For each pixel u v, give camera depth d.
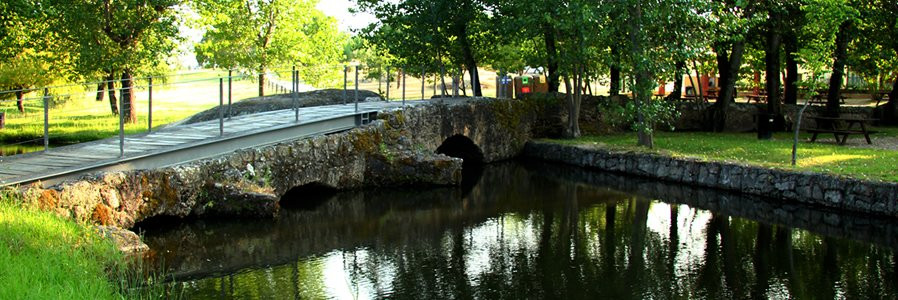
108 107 30.09
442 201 16.83
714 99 35.09
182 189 13.27
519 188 18.61
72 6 26.05
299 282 10.33
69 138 23.31
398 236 13.40
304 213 15.22
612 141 23.47
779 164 16.58
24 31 27.56
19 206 10.21
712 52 30.70
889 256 11.82
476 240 13.11
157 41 27.03
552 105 25.64
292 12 32.88
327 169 16.91
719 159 17.89
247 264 11.27
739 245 12.62
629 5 19.95
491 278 10.66
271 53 32.28
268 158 15.20
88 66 25.94
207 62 33.88
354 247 12.55
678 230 13.79
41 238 9.02
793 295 9.85
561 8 21.08
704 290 10.10
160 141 14.38
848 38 24.55
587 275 10.86
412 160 18.39
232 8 31.45
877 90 35.97
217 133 15.26
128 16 26.17
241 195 14.05
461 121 22.31
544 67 25.80
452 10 25.80
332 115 18.03
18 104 26.77
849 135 22.75
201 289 9.84
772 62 24.53
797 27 24.44
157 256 11.34
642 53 20.19
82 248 9.35
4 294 6.69
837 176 14.67
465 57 26.69
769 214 15.00
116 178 12.02
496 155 23.73
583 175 20.59
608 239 13.16
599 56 22.72
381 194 17.50
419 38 26.02
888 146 19.28
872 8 23.59
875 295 9.83
